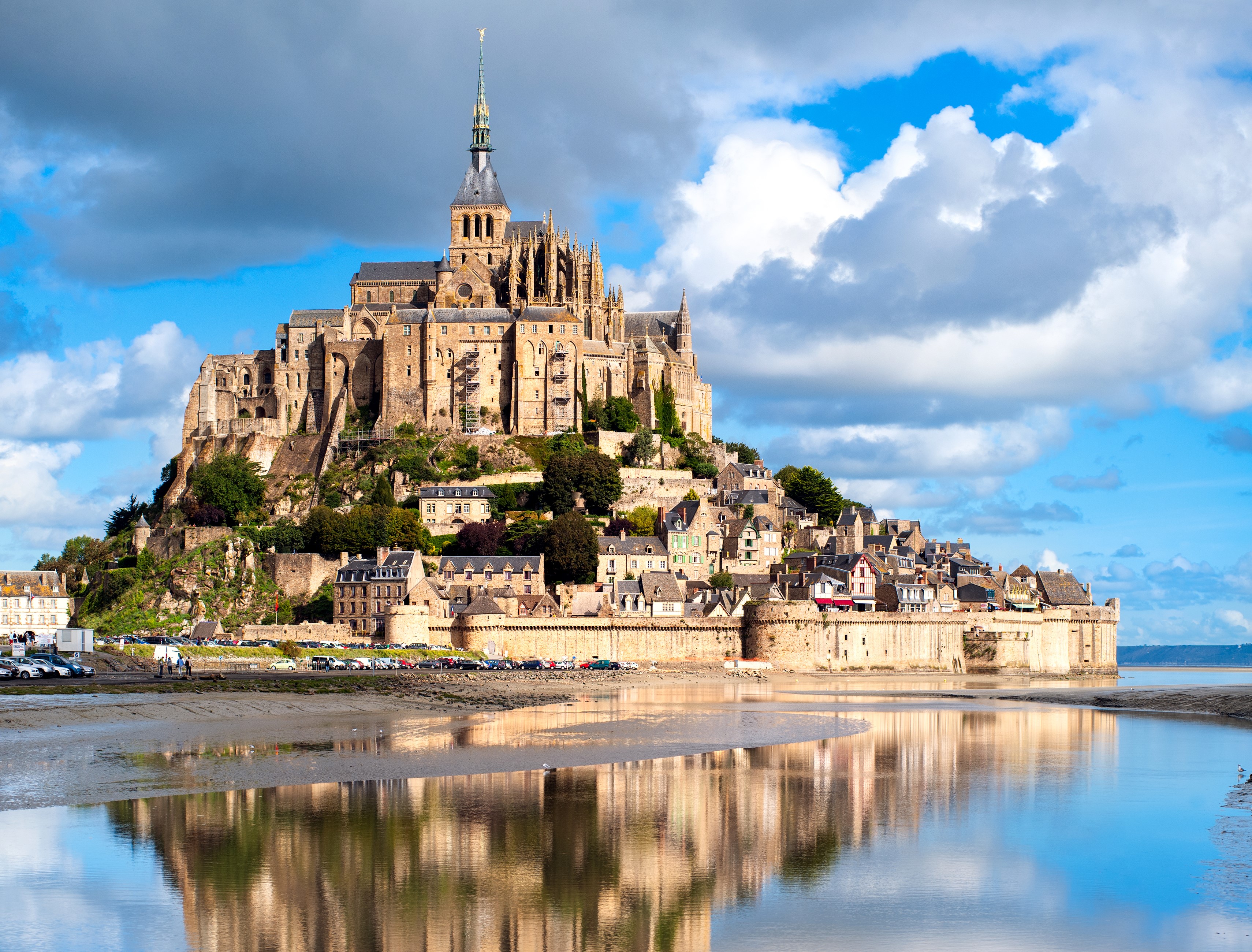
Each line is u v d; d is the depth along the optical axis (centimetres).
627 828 6781
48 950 4744
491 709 13250
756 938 5034
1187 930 5131
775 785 8181
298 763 8619
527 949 4866
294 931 5016
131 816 6775
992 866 6084
